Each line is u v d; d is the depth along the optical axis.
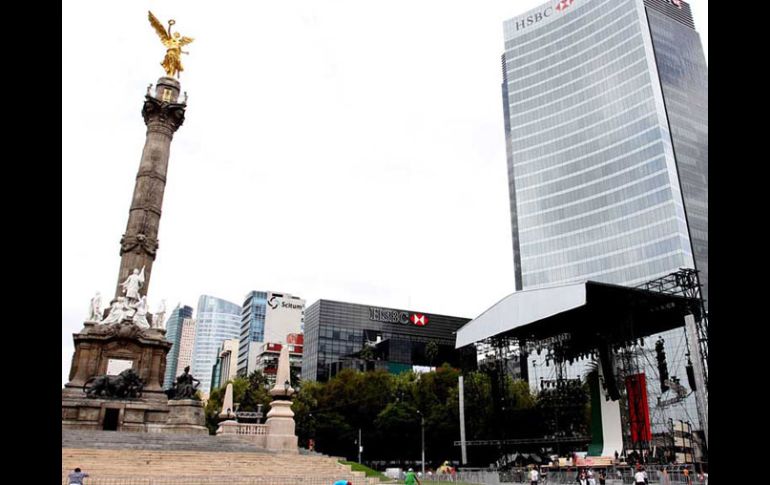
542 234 137.50
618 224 123.81
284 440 40.47
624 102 128.50
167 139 60.69
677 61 130.00
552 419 80.38
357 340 179.12
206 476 28.06
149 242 56.47
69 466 27.34
